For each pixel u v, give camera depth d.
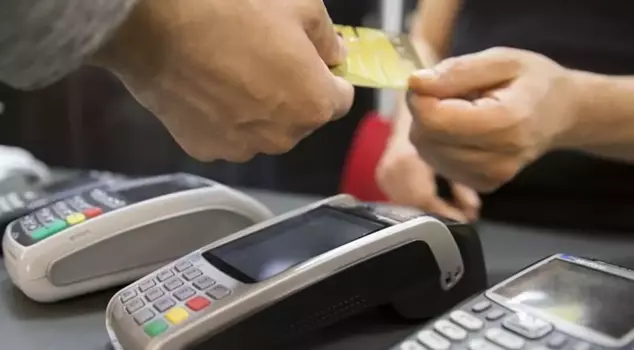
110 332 0.46
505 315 0.40
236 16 0.42
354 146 1.00
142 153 1.45
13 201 0.67
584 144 0.64
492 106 0.54
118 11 0.37
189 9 0.41
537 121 0.56
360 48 0.56
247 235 0.52
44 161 1.47
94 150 1.46
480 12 0.89
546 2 0.85
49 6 0.35
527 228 0.70
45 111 1.44
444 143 0.57
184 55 0.42
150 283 0.48
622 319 0.39
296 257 0.47
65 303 0.56
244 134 0.47
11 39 0.36
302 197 0.80
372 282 0.47
